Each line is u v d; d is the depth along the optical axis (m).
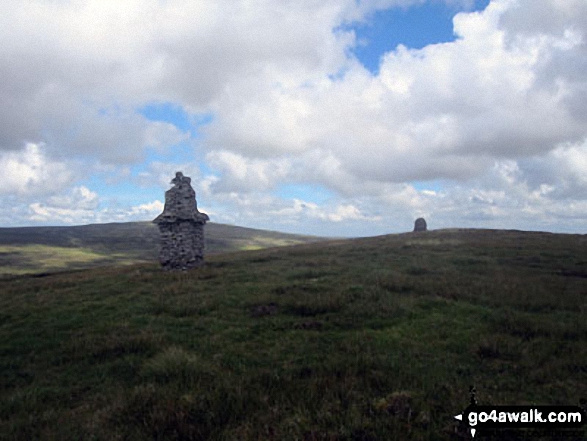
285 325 13.33
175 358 9.55
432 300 15.98
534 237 46.22
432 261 29.00
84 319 15.07
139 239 165.00
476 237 48.19
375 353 10.03
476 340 11.05
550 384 7.95
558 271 23.59
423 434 5.94
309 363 9.65
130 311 16.02
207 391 7.61
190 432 6.14
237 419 6.66
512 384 7.99
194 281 22.91
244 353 10.59
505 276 21.59
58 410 7.66
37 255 119.88
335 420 6.30
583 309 14.08
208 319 14.37
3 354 11.69
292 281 21.89
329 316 14.16
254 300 16.80
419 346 10.66
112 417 6.86
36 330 13.83
